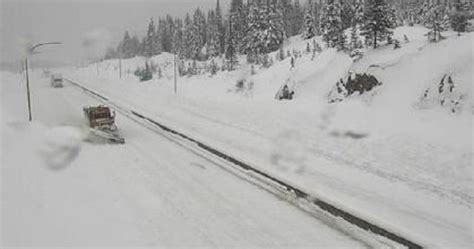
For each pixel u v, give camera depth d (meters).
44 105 43.47
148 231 13.99
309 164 20.75
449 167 18.48
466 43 28.72
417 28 50.59
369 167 19.84
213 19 100.88
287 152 22.95
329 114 29.12
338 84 33.66
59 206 16.09
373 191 17.00
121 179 19.31
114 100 48.12
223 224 14.47
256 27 74.88
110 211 15.62
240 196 17.02
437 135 21.73
